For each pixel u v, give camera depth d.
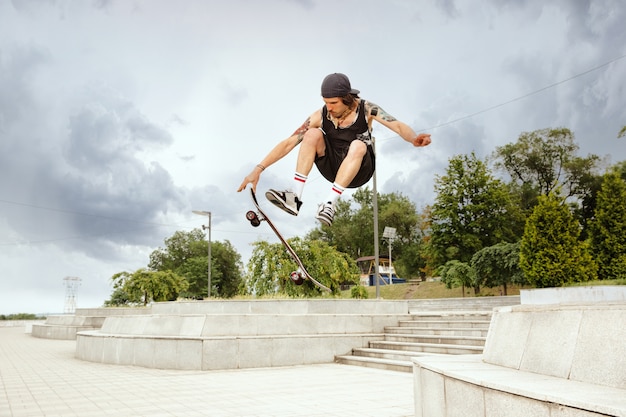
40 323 30.36
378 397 7.60
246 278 22.47
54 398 7.92
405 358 11.56
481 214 42.56
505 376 4.16
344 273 22.92
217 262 66.31
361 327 14.03
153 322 12.96
